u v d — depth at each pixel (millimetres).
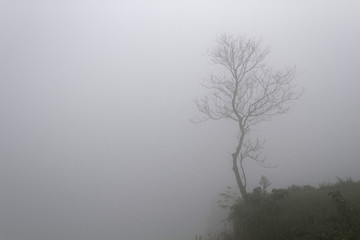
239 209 14250
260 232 10906
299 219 10711
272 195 13609
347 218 9922
